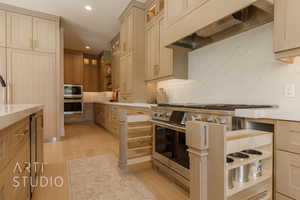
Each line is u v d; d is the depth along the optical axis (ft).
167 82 9.87
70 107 18.49
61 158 8.44
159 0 9.01
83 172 6.80
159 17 9.00
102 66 20.40
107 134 14.20
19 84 10.34
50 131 11.54
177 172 5.66
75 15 11.54
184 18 5.70
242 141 3.26
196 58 7.79
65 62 18.94
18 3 9.96
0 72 9.78
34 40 10.78
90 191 5.40
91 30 14.21
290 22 3.62
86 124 19.63
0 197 2.41
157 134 6.86
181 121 5.48
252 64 5.51
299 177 3.67
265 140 3.80
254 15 5.06
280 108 4.76
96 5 10.43
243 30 5.66
